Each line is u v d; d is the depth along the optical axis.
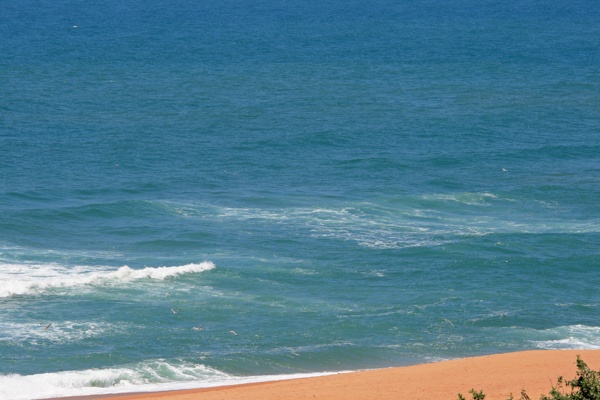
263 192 61.41
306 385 28.09
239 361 33.75
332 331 37.22
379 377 29.06
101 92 103.25
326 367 33.66
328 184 64.06
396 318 38.88
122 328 36.84
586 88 108.50
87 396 29.61
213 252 48.00
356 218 55.41
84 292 40.78
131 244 49.59
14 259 45.72
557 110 94.00
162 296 40.78
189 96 100.88
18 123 83.31
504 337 36.84
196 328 36.94
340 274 44.72
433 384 27.67
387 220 55.22
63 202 58.03
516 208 58.94
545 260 47.38
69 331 36.19
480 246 49.44
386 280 44.06
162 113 90.38
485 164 71.00
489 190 62.62
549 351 32.78
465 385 27.38
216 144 76.62
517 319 39.19
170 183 63.59
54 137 77.88
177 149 74.62
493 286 43.53
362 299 41.34
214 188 62.44
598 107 96.06
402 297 41.69
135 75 117.25
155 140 77.62
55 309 38.56
